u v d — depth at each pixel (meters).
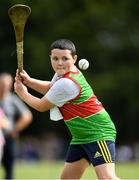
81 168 17.44
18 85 17.23
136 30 83.88
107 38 83.38
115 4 82.75
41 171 37.06
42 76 76.31
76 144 17.16
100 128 16.86
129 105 81.62
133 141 83.25
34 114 79.88
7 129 26.23
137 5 83.38
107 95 78.81
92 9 80.44
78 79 16.83
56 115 17.11
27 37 77.19
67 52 16.72
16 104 26.67
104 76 79.12
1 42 77.50
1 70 76.31
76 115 16.86
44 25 79.06
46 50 76.62
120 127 83.12
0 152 25.55
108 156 16.70
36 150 74.12
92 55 80.69
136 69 82.38
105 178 16.56
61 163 54.06
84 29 79.94
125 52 83.25
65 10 80.06
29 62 76.25
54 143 77.50
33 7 78.00
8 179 26.81
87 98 16.91
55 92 16.66
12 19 16.50
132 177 32.00
